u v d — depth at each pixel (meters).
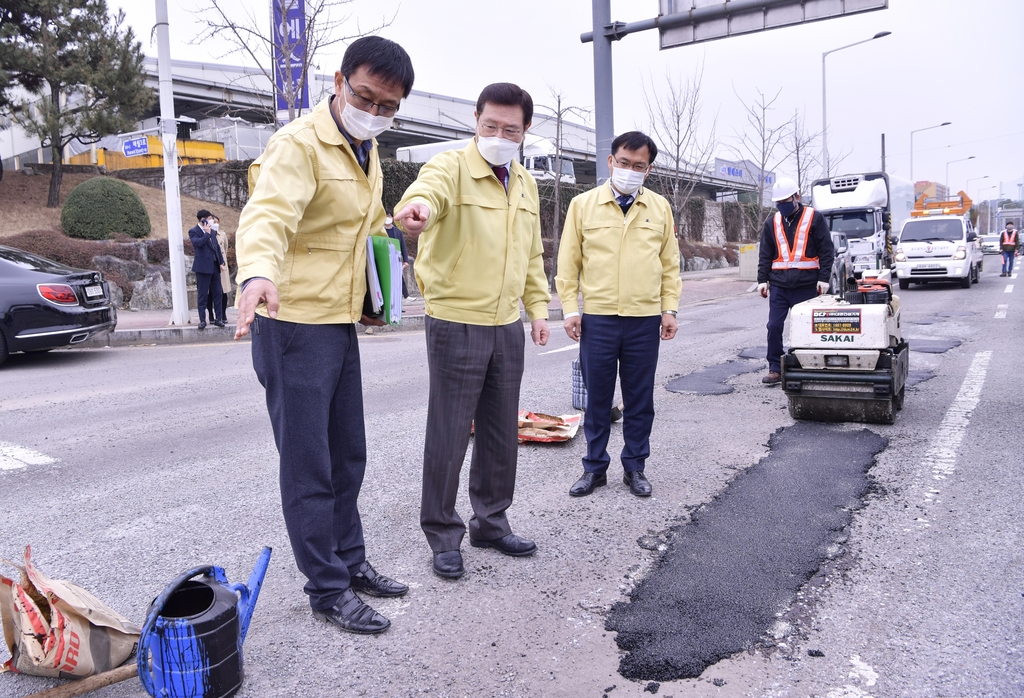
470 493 3.48
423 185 2.74
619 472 4.59
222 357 9.67
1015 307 12.93
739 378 7.46
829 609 2.87
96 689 2.40
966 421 5.39
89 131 19.34
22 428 5.97
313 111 2.60
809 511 3.84
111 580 3.21
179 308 12.28
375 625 2.75
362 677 2.48
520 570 3.26
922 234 19.00
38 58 17.58
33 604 2.34
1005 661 2.49
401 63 2.49
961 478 4.21
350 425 2.88
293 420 2.61
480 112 3.01
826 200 18.62
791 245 6.82
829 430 5.35
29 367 9.03
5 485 4.54
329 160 2.53
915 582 3.05
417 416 6.14
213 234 11.76
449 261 3.06
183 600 2.37
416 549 3.49
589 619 2.84
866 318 5.29
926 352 8.49
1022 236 49.59
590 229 4.11
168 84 11.91
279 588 3.13
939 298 15.50
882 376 5.25
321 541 2.74
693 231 36.09
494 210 3.08
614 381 4.22
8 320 8.79
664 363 8.53
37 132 18.19
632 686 2.41
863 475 4.35
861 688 2.38
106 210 16.61
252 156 25.58
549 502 4.07
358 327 12.66
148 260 15.96
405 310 15.47
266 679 2.47
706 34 9.16
